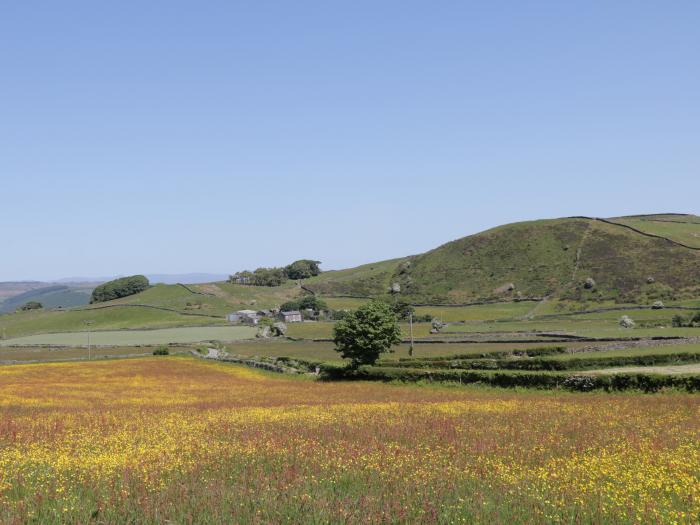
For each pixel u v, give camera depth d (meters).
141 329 180.38
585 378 53.62
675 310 149.00
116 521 14.63
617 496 16.12
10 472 19.86
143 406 47.41
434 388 62.94
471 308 187.50
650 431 28.31
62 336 174.00
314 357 104.56
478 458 21.41
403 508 14.87
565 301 179.38
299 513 14.73
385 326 80.19
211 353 123.75
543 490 16.86
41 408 46.41
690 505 15.49
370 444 24.56
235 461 21.53
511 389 58.16
